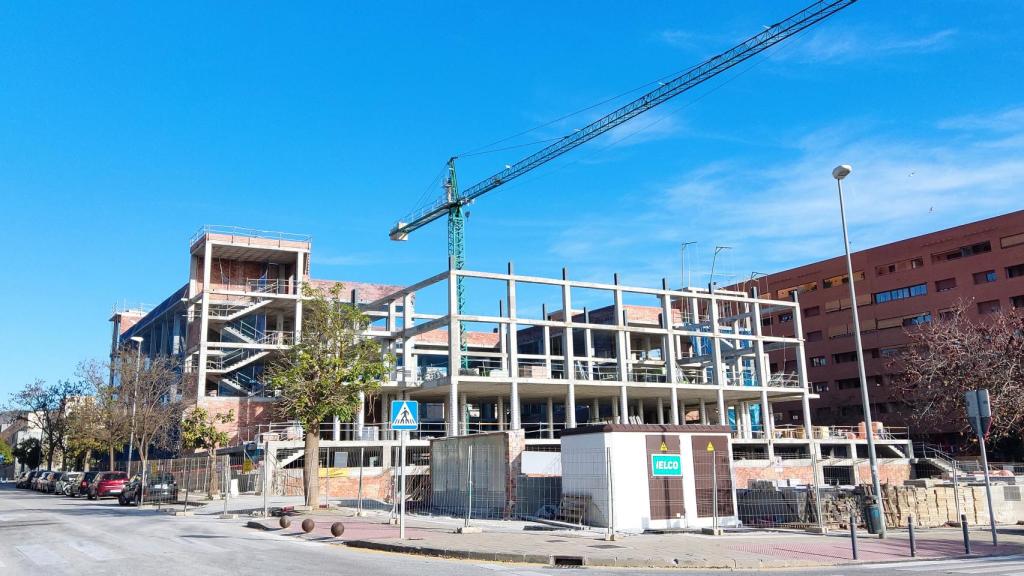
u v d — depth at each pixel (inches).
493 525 889.5
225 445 1910.7
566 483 906.7
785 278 3321.9
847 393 3021.7
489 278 2043.6
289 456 1817.2
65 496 1985.7
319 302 1200.8
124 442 2222.0
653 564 567.2
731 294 2536.9
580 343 2758.4
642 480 848.3
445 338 2721.5
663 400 2544.3
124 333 3284.9
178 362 2295.8
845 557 616.1
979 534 863.1
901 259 2903.5
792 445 2445.9
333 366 1159.0
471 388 2084.2
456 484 1161.4
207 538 737.0
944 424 2527.1
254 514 1065.5
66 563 556.4
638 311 2733.8
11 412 2864.2
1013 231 2591.0
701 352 2736.2
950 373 1298.0
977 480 1339.8
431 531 791.7
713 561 567.8
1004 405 1169.4
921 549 676.7
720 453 899.4
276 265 2556.6
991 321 2409.0
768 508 995.3
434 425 2388.0
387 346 2239.2
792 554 621.6
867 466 2197.3
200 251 2410.2
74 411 2461.9
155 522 970.1
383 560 572.1
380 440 2033.7
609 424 845.2
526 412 2883.9
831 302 3125.0
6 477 5044.3
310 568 517.7
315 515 1032.2
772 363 3297.2
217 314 2406.5
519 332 2957.7
